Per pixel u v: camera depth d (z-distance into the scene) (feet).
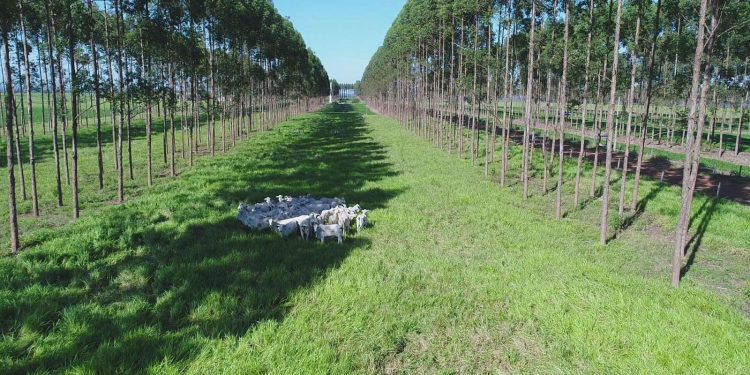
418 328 26.30
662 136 140.67
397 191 63.98
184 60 82.43
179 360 22.08
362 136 147.64
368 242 41.75
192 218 47.83
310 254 37.91
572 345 24.57
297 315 27.12
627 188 65.72
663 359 22.81
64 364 21.62
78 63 56.29
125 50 67.77
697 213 51.75
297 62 204.85
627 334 25.31
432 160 94.79
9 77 37.60
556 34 69.41
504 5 68.80
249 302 28.19
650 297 30.45
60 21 49.80
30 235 42.06
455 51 107.24
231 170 81.15
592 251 40.65
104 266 34.53
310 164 88.84
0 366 20.95
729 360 22.85
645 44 63.36
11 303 26.78
